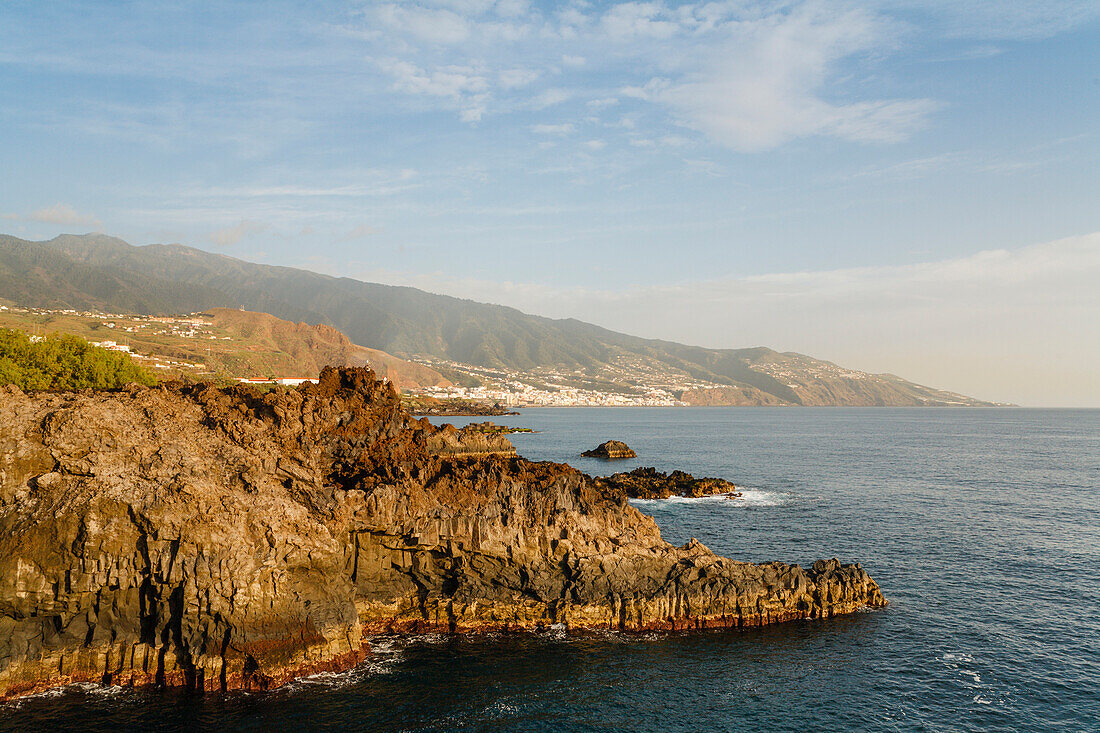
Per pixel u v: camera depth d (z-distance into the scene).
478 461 54.53
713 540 71.25
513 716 34.34
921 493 104.06
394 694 35.78
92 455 35.28
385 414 53.22
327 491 41.16
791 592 47.84
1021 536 73.19
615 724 34.09
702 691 37.62
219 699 34.03
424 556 44.44
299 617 36.78
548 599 45.31
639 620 45.31
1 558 32.38
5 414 35.56
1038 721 35.31
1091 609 50.41
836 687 38.41
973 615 49.09
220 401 46.28
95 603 34.44
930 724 34.97
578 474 58.78
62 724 31.34
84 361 76.88
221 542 34.69
